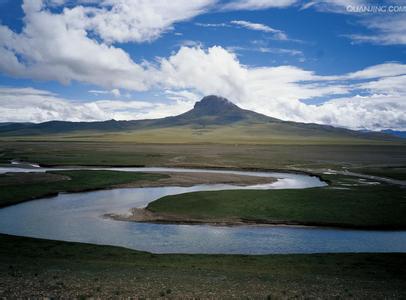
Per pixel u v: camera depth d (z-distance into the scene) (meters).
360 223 49.69
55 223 50.56
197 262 33.16
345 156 174.12
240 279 27.00
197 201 61.88
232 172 116.94
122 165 128.88
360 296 23.27
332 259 34.34
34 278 25.06
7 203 62.31
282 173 115.12
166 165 129.88
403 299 22.83
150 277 26.70
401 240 43.59
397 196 66.38
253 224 50.56
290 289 24.56
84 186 80.00
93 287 23.45
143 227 48.91
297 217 52.50
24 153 173.12
